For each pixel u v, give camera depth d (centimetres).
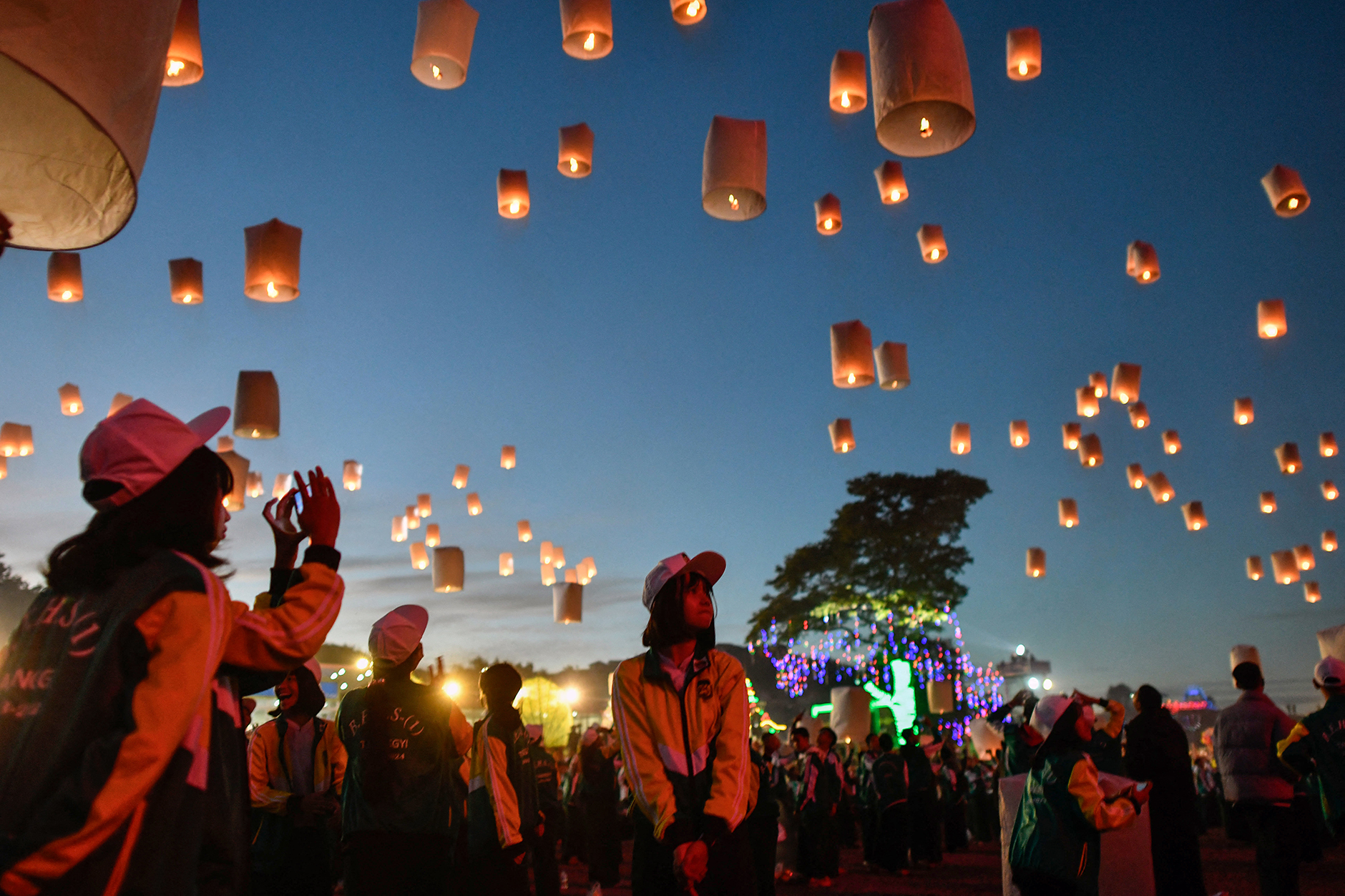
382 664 448
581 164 741
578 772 1395
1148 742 681
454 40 501
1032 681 3469
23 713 171
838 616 3794
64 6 151
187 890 173
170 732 166
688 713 322
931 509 3956
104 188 181
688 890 294
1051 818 426
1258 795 653
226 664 195
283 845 457
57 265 769
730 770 312
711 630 337
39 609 184
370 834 428
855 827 1694
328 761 475
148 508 188
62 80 151
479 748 557
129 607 174
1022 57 743
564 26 542
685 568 334
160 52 170
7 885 153
